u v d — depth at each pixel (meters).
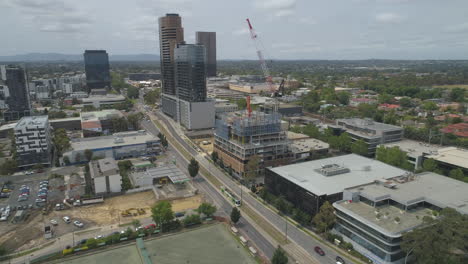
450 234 112.56
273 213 176.88
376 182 169.25
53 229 160.25
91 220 169.25
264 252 141.12
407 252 121.00
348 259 133.88
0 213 176.25
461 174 199.12
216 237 154.50
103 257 139.38
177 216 173.00
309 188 166.50
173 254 140.88
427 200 146.88
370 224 131.75
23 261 135.12
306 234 154.75
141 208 182.62
